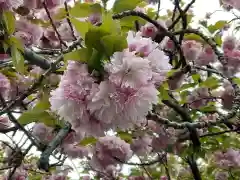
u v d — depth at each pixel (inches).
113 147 20.3
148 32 20.7
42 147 15.5
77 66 10.1
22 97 15.5
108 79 9.8
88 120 10.5
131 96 9.8
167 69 10.3
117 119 10.3
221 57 20.2
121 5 16.8
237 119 21.1
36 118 16.0
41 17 20.9
